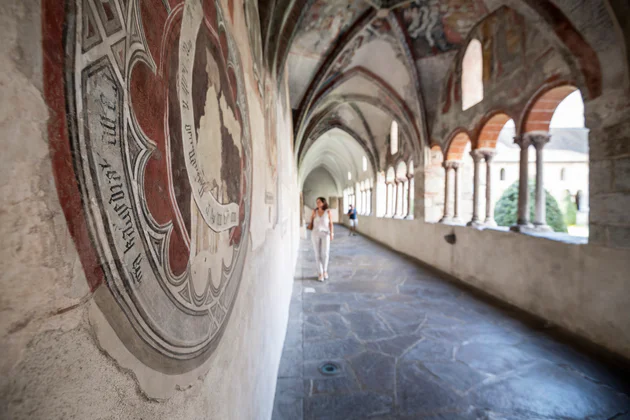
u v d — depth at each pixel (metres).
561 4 3.20
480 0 4.89
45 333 0.29
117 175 0.40
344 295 4.84
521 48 4.34
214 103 0.85
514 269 4.35
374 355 2.89
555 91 3.85
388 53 6.88
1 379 0.24
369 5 5.52
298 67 6.54
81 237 0.34
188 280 0.63
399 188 10.82
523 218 4.41
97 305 0.36
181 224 0.60
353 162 17.44
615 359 2.81
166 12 0.57
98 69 0.37
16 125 0.26
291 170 6.06
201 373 0.69
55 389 0.30
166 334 0.53
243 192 1.19
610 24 2.88
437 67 6.64
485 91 5.24
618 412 2.13
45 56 0.30
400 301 4.54
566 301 3.48
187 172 0.64
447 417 2.09
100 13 0.38
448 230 6.34
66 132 0.32
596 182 3.12
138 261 0.45
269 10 2.13
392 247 10.23
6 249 0.25
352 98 9.34
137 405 0.44
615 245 2.93
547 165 17.50
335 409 2.14
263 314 1.71
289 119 5.65
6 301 0.25
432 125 7.33
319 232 5.86
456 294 4.90
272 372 2.15
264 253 1.80
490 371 2.63
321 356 2.86
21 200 0.27
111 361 0.39
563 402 2.23
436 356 2.88
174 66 0.60
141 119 0.47
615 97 2.93
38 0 0.29
